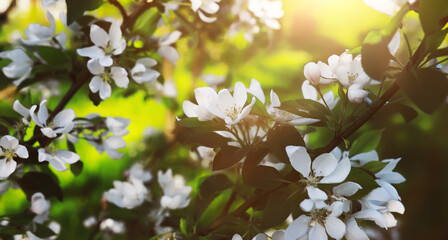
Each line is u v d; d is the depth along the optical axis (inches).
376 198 26.9
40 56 32.7
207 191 31.7
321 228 26.6
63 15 33.5
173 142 48.6
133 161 61.9
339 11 79.8
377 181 27.6
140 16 32.4
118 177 61.3
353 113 27.6
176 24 39.7
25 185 32.0
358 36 81.5
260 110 27.6
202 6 32.6
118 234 38.0
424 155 66.5
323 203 26.0
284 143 27.3
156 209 34.7
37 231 32.0
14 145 28.5
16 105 29.0
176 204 33.8
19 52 33.0
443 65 27.4
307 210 25.9
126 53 32.4
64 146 39.3
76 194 60.3
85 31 32.4
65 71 33.8
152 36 33.8
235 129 27.6
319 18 80.0
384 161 28.7
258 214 31.1
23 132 30.0
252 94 27.6
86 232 54.7
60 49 33.7
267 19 40.0
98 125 32.5
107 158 64.2
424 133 68.0
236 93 27.2
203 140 27.7
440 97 25.3
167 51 33.7
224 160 27.5
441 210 62.4
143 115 74.9
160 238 31.3
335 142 27.5
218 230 30.3
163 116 75.2
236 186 31.7
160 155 49.6
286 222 33.3
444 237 59.3
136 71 31.0
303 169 26.7
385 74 26.9
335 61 27.6
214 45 55.0
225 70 71.9
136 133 72.1
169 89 46.6
